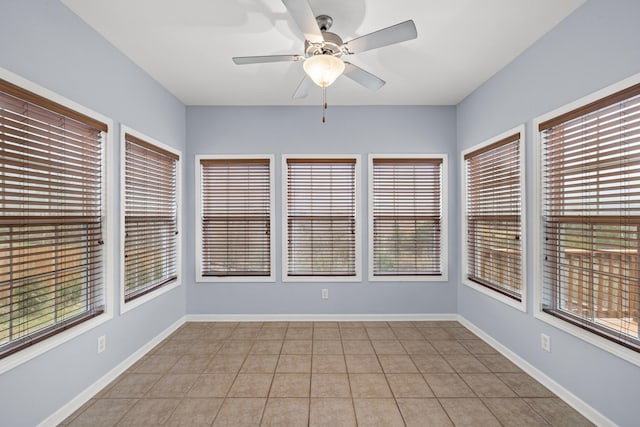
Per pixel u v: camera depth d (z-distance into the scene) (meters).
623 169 1.79
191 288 3.78
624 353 1.72
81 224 2.19
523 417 1.99
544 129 2.32
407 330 3.48
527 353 2.54
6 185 1.65
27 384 1.73
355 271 3.80
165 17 2.13
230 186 3.80
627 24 1.71
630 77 1.68
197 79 3.09
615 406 1.79
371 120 3.79
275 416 2.01
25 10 1.72
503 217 2.90
